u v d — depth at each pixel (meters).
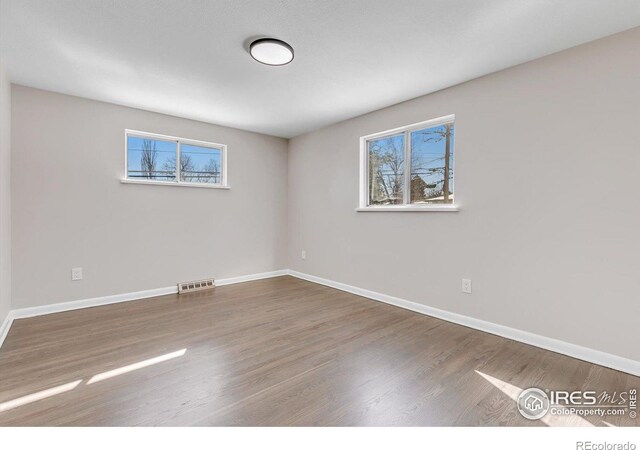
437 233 3.04
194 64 2.51
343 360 2.16
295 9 1.83
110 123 3.38
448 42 2.16
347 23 1.96
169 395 1.73
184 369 2.02
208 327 2.75
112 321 2.88
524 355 2.23
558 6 1.76
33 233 2.98
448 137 3.06
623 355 2.00
